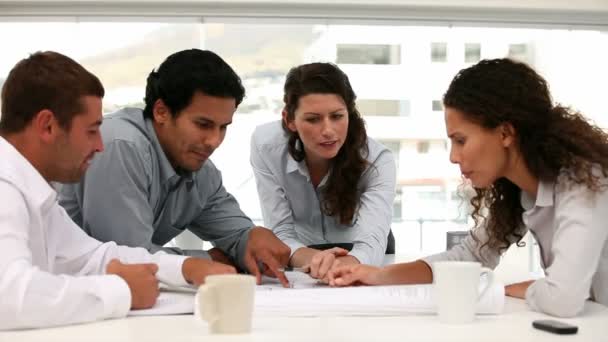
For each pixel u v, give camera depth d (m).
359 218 2.02
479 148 1.26
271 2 4.44
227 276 0.98
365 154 2.06
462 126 1.26
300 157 2.08
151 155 1.64
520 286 1.33
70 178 1.23
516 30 4.80
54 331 0.98
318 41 4.64
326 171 2.09
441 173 4.69
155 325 1.03
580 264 1.13
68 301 1.01
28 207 1.15
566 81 4.83
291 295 1.16
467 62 4.74
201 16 4.55
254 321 1.06
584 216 1.18
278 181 2.16
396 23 4.66
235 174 4.57
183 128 1.58
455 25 4.70
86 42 4.56
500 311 1.12
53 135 1.17
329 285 1.41
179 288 1.32
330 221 2.20
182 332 0.98
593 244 1.16
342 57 4.66
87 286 1.05
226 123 1.60
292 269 1.75
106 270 1.17
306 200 2.17
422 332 0.98
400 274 1.39
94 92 1.19
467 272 1.04
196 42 4.59
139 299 1.13
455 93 1.26
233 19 4.57
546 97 1.29
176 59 1.58
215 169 1.91
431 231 4.68
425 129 4.70
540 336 0.96
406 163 4.68
